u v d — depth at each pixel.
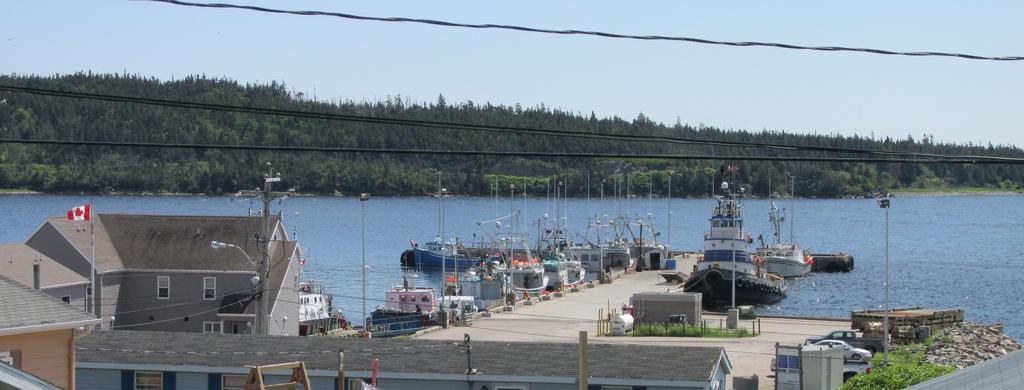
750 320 83.31
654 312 77.56
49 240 74.94
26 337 33.00
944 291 132.88
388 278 149.25
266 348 45.94
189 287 75.56
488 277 106.12
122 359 44.69
